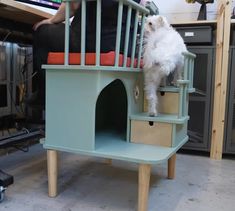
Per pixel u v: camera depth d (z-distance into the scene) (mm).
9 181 1432
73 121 1352
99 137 1583
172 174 1790
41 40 1624
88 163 2051
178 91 1525
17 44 2723
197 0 2412
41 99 2064
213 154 2285
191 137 2340
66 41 1303
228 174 1915
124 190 1598
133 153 1292
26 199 1452
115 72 1351
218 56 2203
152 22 1547
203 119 2320
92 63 1276
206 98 2285
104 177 1790
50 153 1440
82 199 1475
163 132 1415
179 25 2299
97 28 1215
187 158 2273
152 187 1664
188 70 1626
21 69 2904
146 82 1516
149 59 1463
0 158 2105
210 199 1520
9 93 2850
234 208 1426
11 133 2275
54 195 1486
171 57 1455
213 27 2324
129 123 1485
